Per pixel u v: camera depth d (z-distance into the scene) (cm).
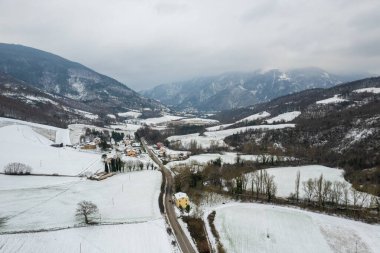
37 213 12362
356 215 13075
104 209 12988
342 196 15138
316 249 10494
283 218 12669
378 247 10612
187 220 12012
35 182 16412
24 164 18088
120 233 10706
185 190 15738
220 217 12656
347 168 19600
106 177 17938
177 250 9781
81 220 11725
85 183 16712
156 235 10625
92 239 10238
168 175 19150
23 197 14175
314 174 18925
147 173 19238
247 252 10206
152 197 14600
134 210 12888
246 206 13900
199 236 10806
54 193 14888
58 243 9894
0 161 19000
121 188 15962
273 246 10606
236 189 15625
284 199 14838
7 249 9412
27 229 10819
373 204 13962
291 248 10519
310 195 14662
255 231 11544
